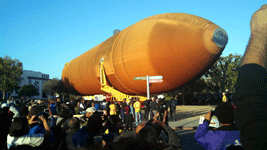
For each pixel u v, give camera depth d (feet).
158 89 51.29
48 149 14.08
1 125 17.90
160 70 45.80
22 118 12.32
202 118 14.25
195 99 122.42
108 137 13.39
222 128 7.95
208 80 154.81
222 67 146.92
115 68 57.31
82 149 11.58
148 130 5.75
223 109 7.85
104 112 22.15
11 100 50.42
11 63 198.08
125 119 41.65
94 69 70.28
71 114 19.57
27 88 259.60
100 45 72.08
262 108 2.57
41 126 13.94
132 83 53.83
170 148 6.00
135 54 48.60
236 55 145.38
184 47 42.65
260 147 2.48
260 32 2.87
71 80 98.63
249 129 2.60
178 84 48.57
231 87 159.53
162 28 45.37
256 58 2.82
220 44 41.37
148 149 3.41
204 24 42.80
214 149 7.72
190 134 34.99
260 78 2.66
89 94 90.84
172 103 52.85
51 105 42.55
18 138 11.93
